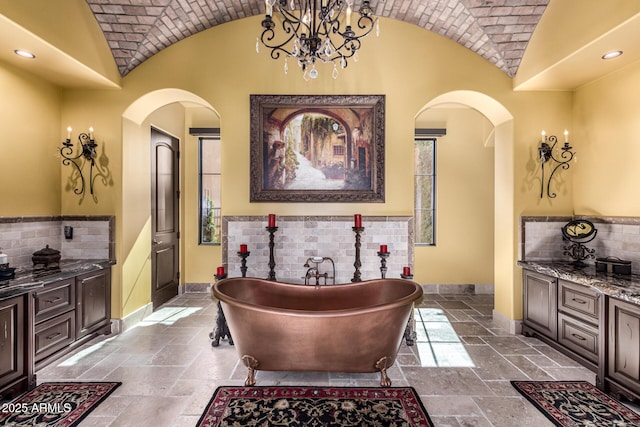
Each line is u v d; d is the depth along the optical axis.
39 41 2.39
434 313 4.02
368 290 2.96
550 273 2.89
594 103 3.12
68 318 2.76
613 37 2.33
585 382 2.39
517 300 3.38
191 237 5.01
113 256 3.36
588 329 2.54
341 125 3.44
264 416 1.99
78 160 3.35
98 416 1.99
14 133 2.79
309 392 2.26
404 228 3.42
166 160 4.51
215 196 5.12
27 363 2.27
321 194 3.42
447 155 5.02
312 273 3.36
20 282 2.36
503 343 3.11
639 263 2.69
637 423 1.92
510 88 3.39
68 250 3.36
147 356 2.80
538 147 3.38
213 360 2.73
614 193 2.92
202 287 5.01
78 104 3.35
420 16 3.26
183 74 3.39
